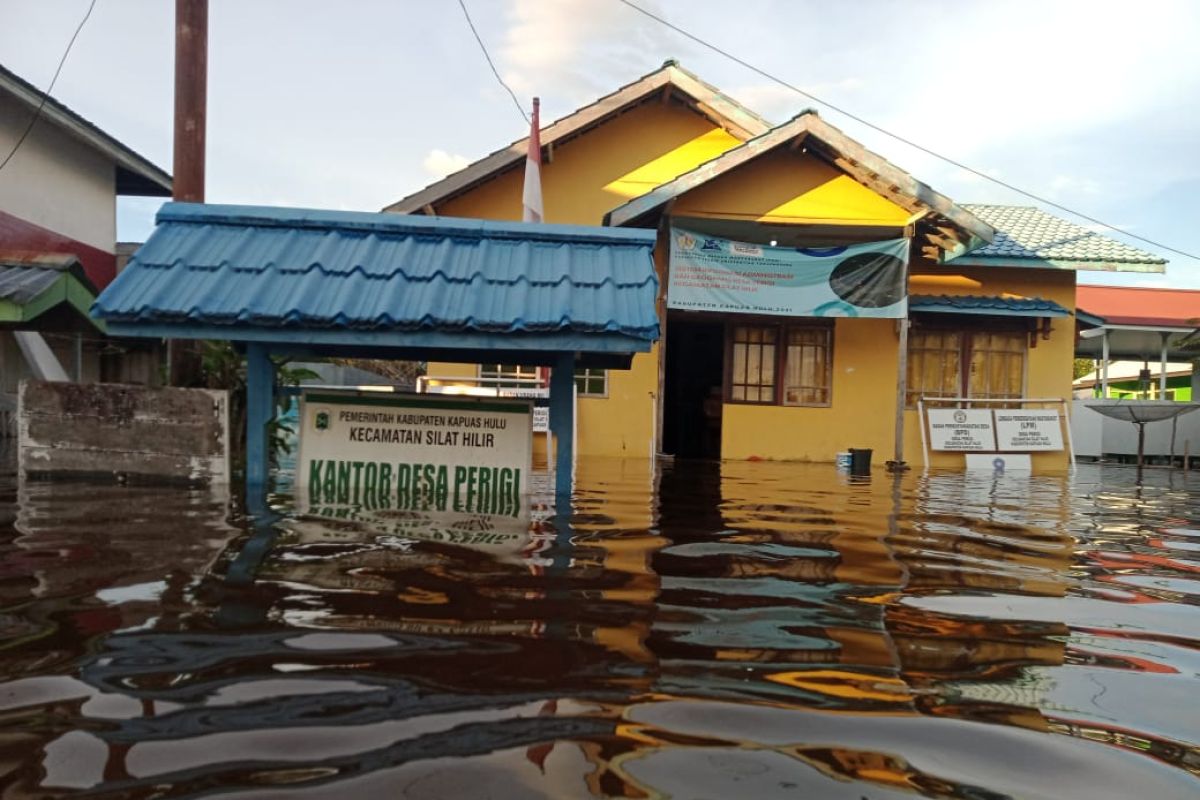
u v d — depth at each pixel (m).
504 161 10.62
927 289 11.88
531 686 1.62
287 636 1.86
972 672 1.83
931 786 1.27
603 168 11.64
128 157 13.87
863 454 9.66
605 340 3.78
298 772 1.22
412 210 10.57
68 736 1.33
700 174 9.77
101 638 1.82
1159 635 2.19
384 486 4.33
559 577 2.55
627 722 1.47
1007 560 3.30
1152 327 17.97
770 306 10.37
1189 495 7.24
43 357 9.49
